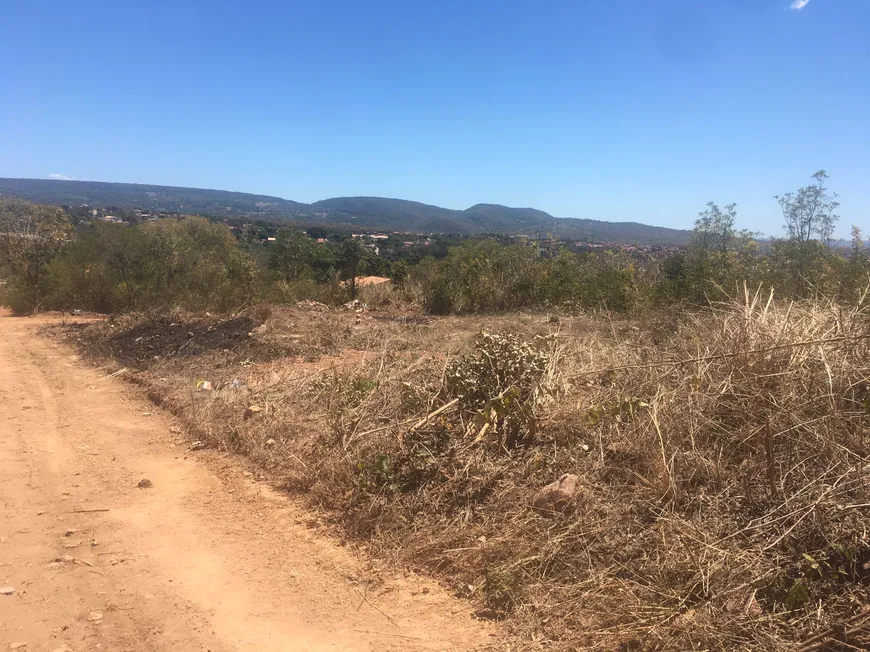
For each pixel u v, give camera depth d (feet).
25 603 9.87
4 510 13.42
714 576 9.12
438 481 13.29
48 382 25.48
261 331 30.55
